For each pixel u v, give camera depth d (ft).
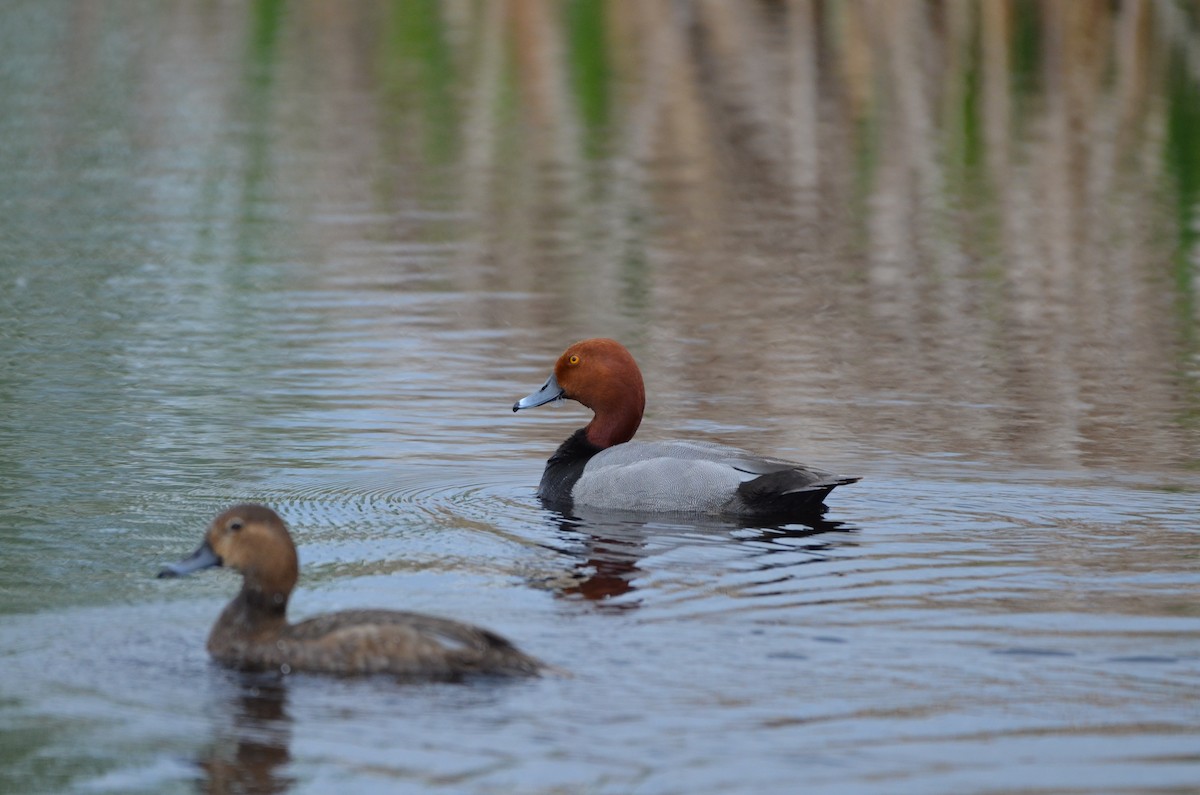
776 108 128.67
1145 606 34.47
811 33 147.02
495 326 69.15
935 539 40.32
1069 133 120.16
